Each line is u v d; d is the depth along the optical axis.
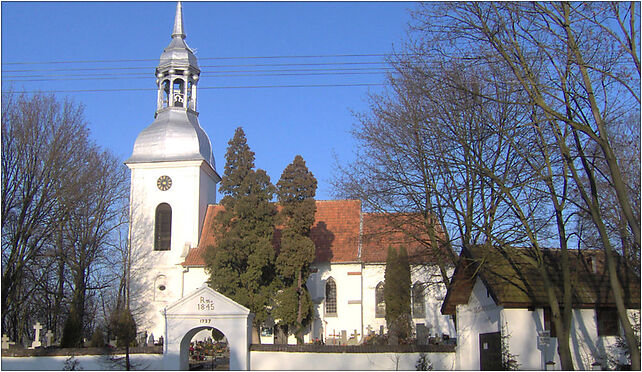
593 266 28.75
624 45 20.69
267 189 48.16
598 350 26.97
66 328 42.12
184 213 57.50
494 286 27.05
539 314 27.09
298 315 46.19
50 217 43.16
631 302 26.84
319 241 56.66
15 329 52.94
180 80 60.75
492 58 24.09
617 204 30.23
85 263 50.50
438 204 29.88
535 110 23.70
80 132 44.84
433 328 51.50
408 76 28.42
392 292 44.69
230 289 46.22
